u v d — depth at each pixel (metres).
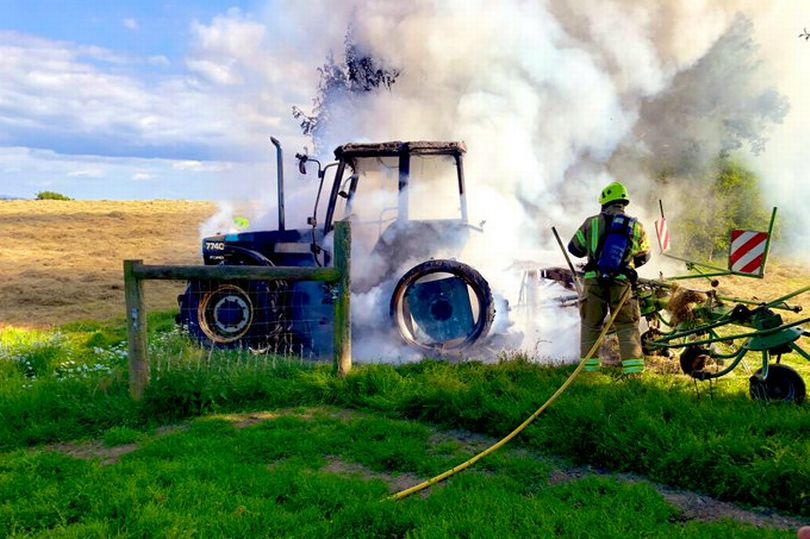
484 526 3.61
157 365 6.55
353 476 4.57
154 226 24.00
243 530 3.66
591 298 6.48
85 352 8.09
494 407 5.50
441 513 3.82
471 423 5.54
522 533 3.58
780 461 4.16
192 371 6.43
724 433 4.71
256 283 8.06
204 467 4.50
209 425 5.61
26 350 7.75
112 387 6.34
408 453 4.85
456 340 7.54
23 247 19.19
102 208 30.97
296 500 4.08
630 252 6.44
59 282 14.07
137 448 5.22
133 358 6.05
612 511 3.90
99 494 4.07
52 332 9.16
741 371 7.09
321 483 4.25
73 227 23.48
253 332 8.02
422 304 7.61
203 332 8.02
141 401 5.95
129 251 18.73
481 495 4.07
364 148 7.94
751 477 4.14
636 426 4.78
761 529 3.73
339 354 6.52
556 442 4.97
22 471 4.59
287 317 8.12
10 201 35.81
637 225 6.46
